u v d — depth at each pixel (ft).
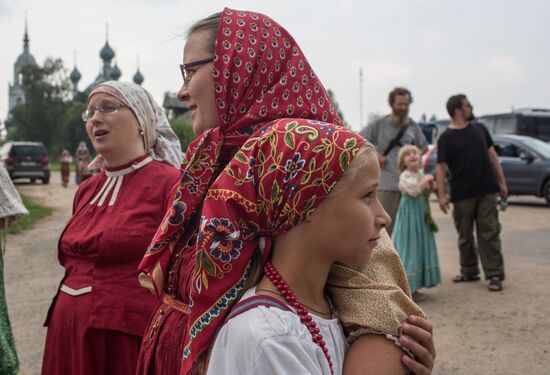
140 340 7.42
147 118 8.21
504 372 11.87
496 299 17.29
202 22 4.71
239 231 3.78
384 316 3.82
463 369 12.07
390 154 18.66
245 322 3.65
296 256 3.81
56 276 22.68
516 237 29.01
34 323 16.37
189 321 3.91
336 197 3.70
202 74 4.59
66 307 7.57
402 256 17.34
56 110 231.71
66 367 7.57
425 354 3.82
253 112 4.30
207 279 3.78
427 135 77.46
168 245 4.76
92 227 7.75
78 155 81.25
